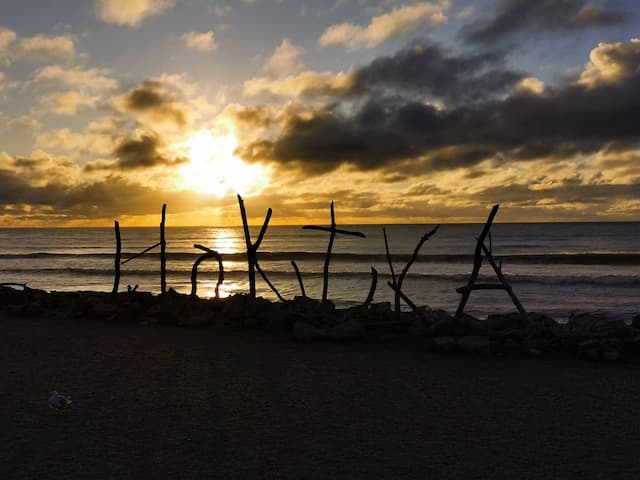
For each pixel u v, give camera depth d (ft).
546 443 19.62
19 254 200.13
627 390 26.66
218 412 23.24
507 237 334.85
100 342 38.93
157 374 29.81
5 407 23.98
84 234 482.28
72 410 23.54
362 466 17.57
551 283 105.40
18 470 17.33
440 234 387.14
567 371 30.60
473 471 17.16
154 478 16.72
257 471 17.21
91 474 17.01
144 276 127.13
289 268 143.43
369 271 133.39
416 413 23.06
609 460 18.04
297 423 21.83
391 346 37.42
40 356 34.47
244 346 37.47
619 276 108.78
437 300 84.74
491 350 34.42
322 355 34.53
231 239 362.12
